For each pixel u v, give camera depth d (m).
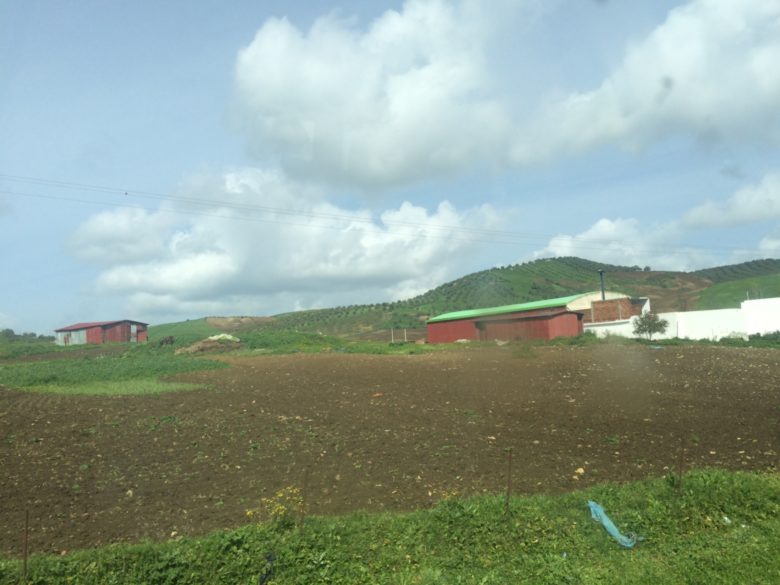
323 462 13.83
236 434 16.86
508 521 9.53
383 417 19.56
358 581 7.85
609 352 40.28
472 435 16.75
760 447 15.15
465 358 40.53
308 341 60.66
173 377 32.72
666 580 7.84
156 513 10.54
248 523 9.95
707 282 122.88
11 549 8.95
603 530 9.52
